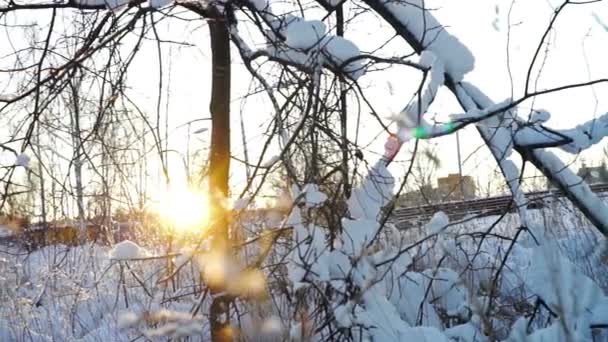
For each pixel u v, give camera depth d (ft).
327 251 12.28
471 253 15.80
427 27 14.34
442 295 14.88
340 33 14.80
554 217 15.69
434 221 13.99
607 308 13.39
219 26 14.29
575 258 15.96
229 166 14.12
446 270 14.75
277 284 13.47
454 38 14.30
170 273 13.89
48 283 19.07
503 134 14.15
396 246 13.99
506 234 17.40
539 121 14.02
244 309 14.15
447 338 13.20
